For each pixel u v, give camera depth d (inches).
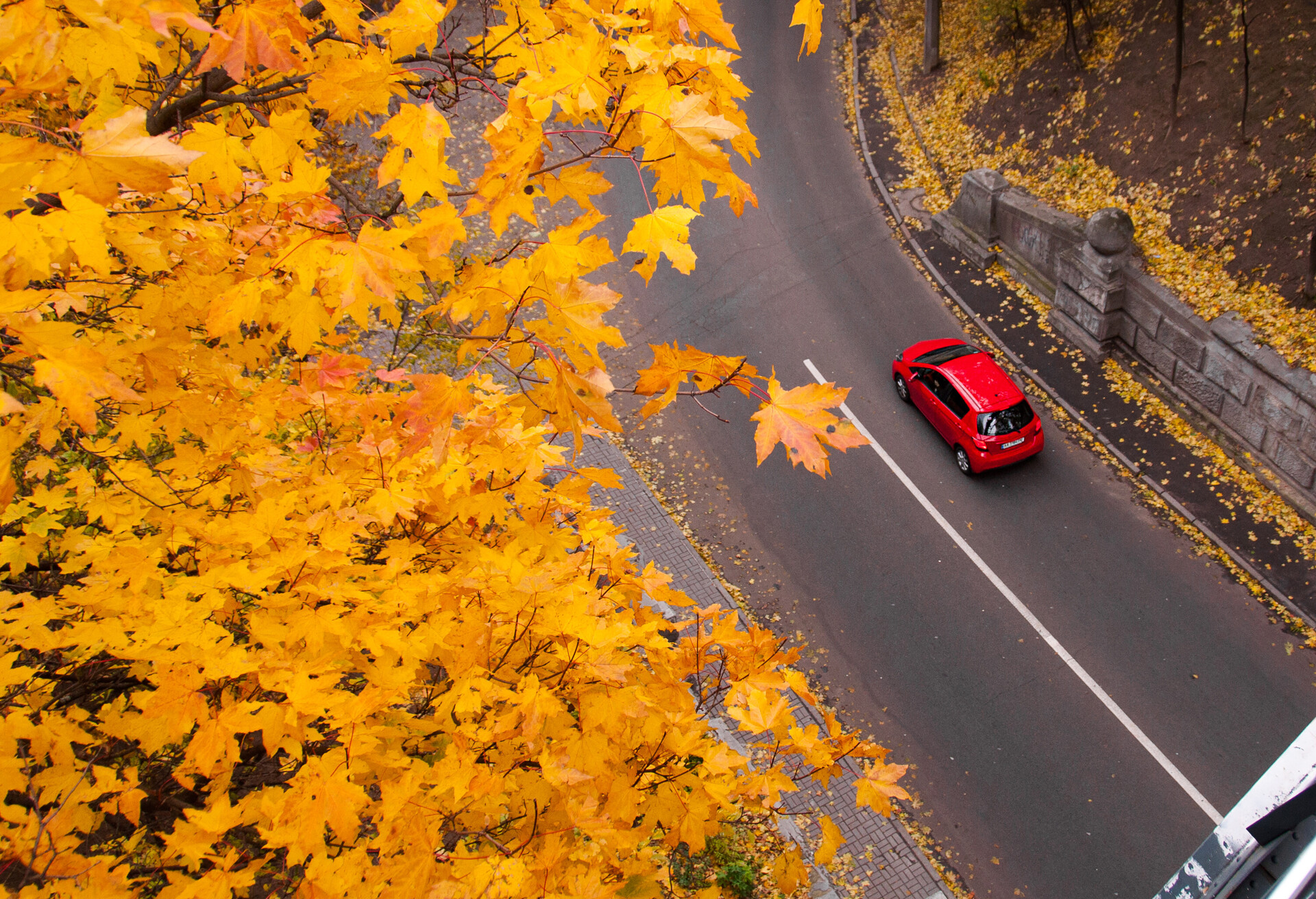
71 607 119.3
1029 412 470.9
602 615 122.4
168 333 121.6
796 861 151.1
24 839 92.5
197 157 70.6
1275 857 85.0
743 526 477.4
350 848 106.0
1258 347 441.7
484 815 117.6
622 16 98.5
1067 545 455.5
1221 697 397.1
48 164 67.4
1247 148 500.4
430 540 144.3
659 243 87.3
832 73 755.4
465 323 196.5
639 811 126.8
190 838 97.0
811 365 550.9
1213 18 544.4
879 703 410.0
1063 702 403.2
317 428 143.3
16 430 90.0
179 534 122.0
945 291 586.6
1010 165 612.1
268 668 98.7
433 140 83.0
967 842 366.6
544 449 131.6
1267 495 449.7
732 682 148.8
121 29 78.2
